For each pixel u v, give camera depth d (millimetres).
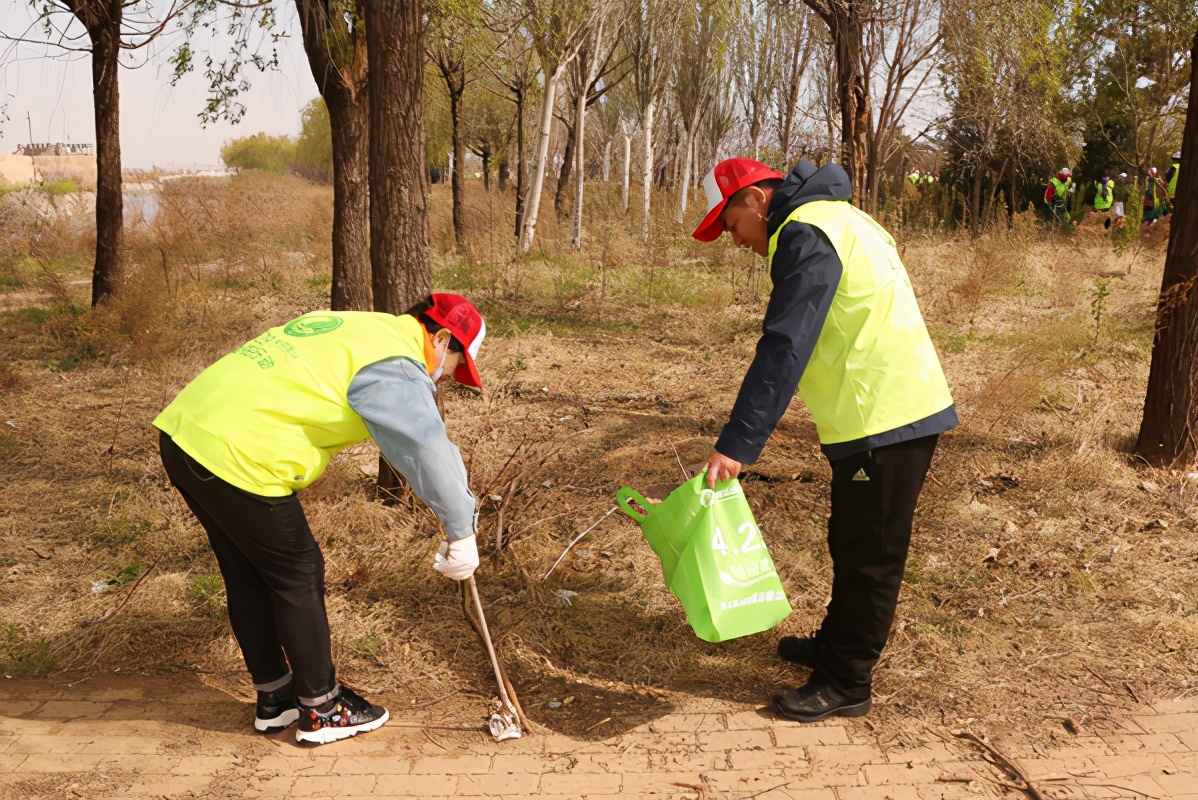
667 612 3957
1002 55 15469
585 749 3090
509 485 4840
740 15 20344
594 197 22797
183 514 4852
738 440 2963
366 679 3502
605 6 15172
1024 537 4559
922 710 3258
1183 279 5145
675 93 23688
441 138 22141
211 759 3020
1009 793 2828
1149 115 19078
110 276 9805
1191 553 4359
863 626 3111
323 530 4574
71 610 3969
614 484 5312
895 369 2918
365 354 2762
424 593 4078
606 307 10555
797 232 2898
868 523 3010
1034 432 5977
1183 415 5254
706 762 3002
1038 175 20109
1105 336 8258
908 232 14906
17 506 4988
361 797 2838
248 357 2816
